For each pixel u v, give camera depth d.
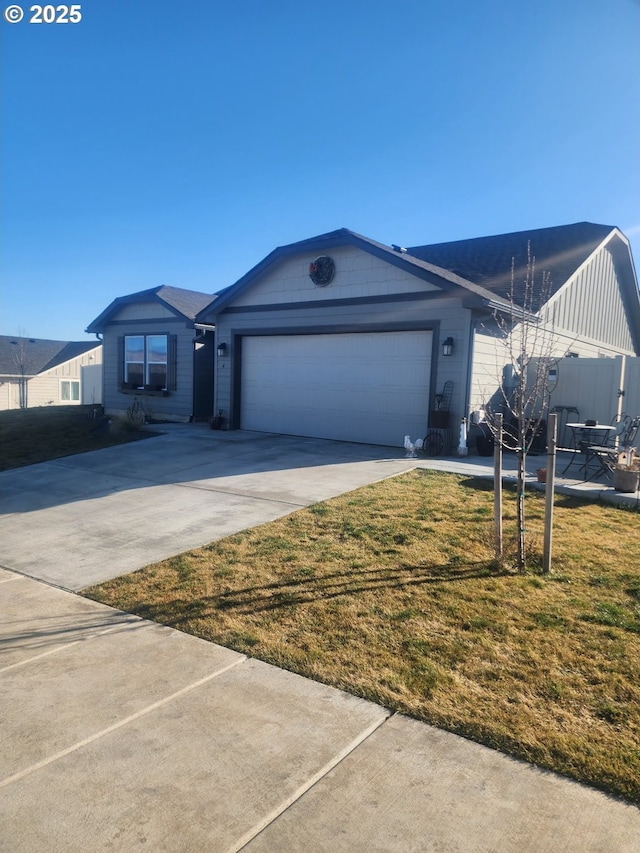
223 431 13.87
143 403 17.45
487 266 15.21
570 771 2.51
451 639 3.73
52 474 9.69
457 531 5.90
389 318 11.38
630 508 6.89
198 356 16.27
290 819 2.28
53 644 3.85
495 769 2.55
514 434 11.68
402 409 11.50
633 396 11.37
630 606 4.16
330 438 12.55
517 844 2.14
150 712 3.03
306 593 4.52
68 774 2.56
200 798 2.40
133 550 5.79
